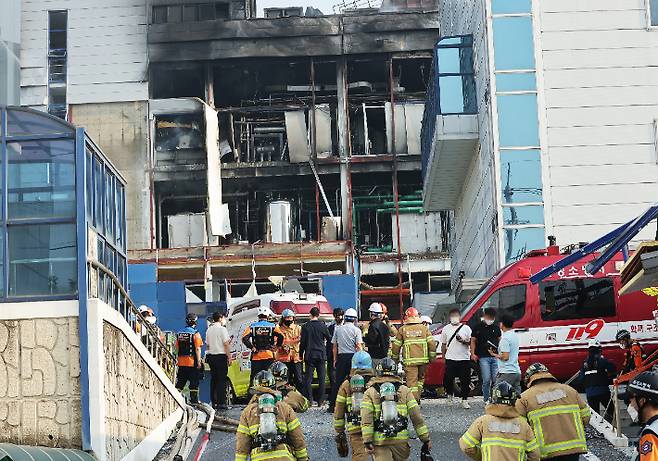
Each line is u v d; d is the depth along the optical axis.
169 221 80.88
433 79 40.72
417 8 92.38
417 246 85.81
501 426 12.41
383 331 22.98
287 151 87.06
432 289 87.06
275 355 24.84
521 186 34.88
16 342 17.70
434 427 22.09
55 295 17.92
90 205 18.95
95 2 85.38
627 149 35.03
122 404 18.81
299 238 86.75
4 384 17.61
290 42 84.62
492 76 35.41
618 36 35.66
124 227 22.09
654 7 35.75
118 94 84.06
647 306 25.28
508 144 35.06
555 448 13.56
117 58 84.75
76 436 17.36
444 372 25.33
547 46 35.59
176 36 84.44
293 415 13.77
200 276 72.06
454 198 48.84
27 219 18.28
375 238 88.56
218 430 23.30
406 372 22.58
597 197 34.78
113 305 20.09
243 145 87.31
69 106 84.06
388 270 83.38
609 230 34.59
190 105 83.06
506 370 19.95
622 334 21.72
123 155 83.00
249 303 31.67
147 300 47.69
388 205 86.62
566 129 35.16
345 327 24.06
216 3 86.56
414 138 84.69
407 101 86.31
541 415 13.66
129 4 85.56
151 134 83.12
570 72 35.47
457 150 40.75
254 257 70.75
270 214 80.12
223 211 81.56
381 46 84.69
